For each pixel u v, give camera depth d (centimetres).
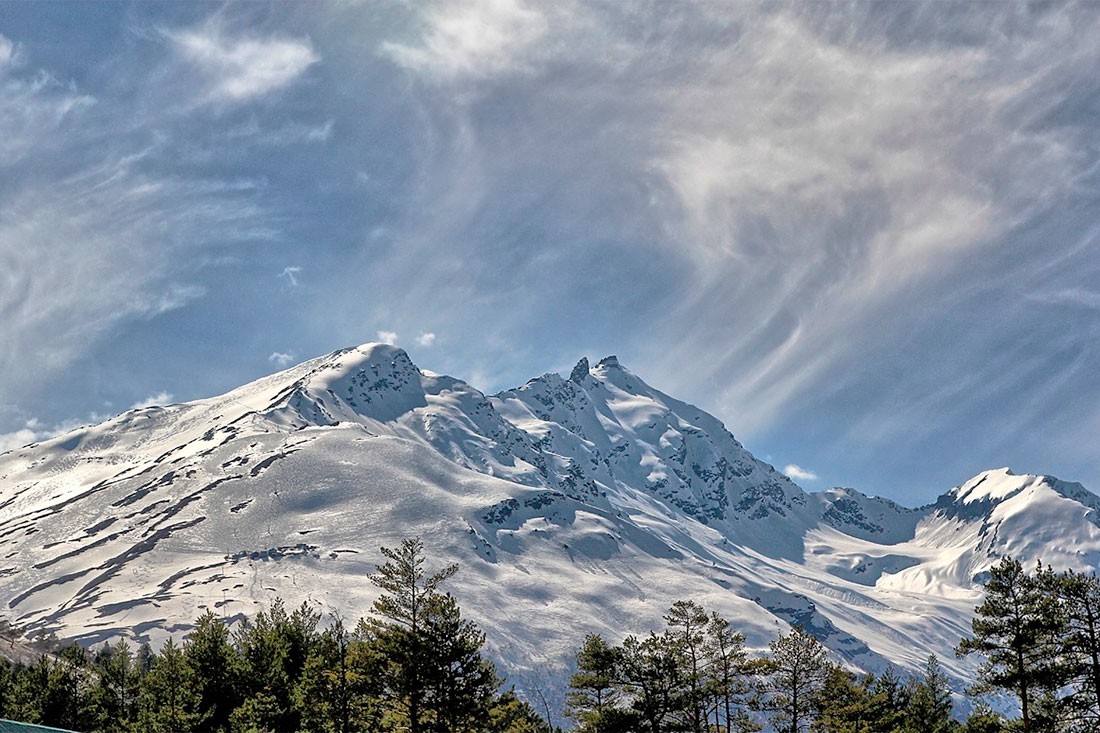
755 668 7556
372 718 7256
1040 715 6197
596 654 7556
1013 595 6306
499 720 7300
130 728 7588
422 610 6988
